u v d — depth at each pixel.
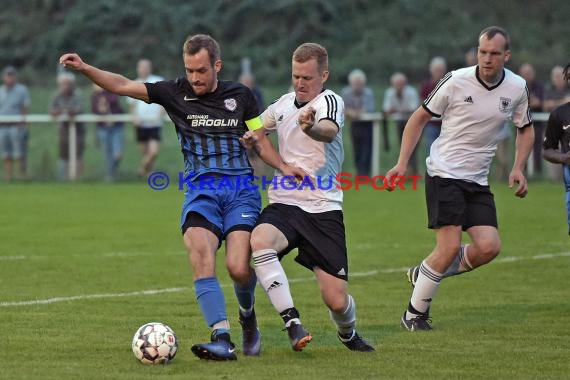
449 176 25.83
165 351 21.27
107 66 101.25
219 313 21.64
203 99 22.91
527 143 26.47
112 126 70.94
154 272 35.41
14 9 109.50
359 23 105.94
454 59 99.94
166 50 101.50
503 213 53.66
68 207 57.03
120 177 72.44
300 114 21.27
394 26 105.00
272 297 21.80
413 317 25.98
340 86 98.12
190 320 26.78
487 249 25.83
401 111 69.44
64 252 40.19
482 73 25.30
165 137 75.06
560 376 20.58
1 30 106.25
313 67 22.36
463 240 44.62
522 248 41.47
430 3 107.75
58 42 103.25
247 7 104.88
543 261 38.09
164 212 55.06
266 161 22.80
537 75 98.50
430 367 21.31
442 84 25.61
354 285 33.16
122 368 20.91
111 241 43.62
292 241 22.47
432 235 45.97
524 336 24.81
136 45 102.25
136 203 59.50
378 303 29.81
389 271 36.09
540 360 22.03
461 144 25.83
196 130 22.89
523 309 28.72
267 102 95.38
